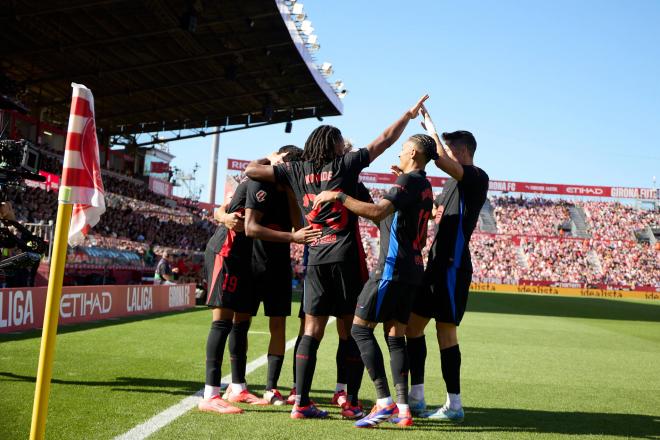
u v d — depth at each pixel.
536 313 18.66
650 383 5.80
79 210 3.29
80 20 19.47
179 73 25.25
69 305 9.02
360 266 3.72
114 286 10.56
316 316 3.71
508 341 9.66
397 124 3.85
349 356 3.86
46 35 20.58
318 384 5.00
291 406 4.04
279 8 19.14
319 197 3.53
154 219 31.47
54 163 26.59
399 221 3.64
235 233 4.05
